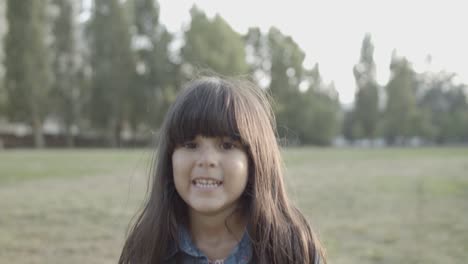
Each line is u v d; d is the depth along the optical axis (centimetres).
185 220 138
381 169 1496
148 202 143
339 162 1866
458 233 512
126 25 3703
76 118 3725
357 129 5606
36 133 3456
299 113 4444
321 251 141
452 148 4544
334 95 5381
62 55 3644
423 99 6544
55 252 417
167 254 135
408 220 594
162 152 133
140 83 3769
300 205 715
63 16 3628
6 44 3297
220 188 121
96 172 1222
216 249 132
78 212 617
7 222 545
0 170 1236
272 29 4372
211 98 124
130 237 143
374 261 403
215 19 3547
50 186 918
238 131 122
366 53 5644
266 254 128
